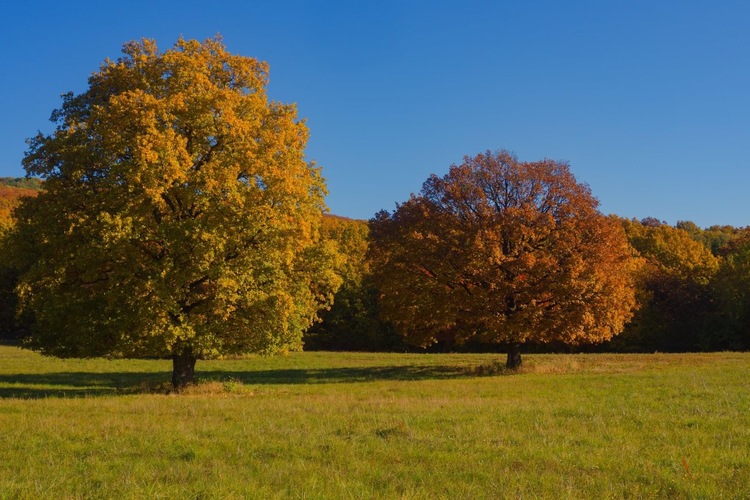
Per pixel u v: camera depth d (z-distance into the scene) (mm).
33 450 10992
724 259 74938
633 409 16203
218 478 8938
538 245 32031
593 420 14188
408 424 13727
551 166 32938
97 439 12008
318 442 11688
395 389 24109
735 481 8664
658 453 10586
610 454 10562
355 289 73500
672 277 69125
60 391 26031
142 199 19812
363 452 10789
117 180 20531
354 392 23188
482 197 32250
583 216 31625
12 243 22250
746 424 13484
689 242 83375
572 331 29703
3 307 63594
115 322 20703
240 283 21203
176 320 21594
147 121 20281
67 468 9602
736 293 61875
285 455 10648
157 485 8461
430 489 8438
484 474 9148
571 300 29719
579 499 7922
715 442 11539
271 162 22391
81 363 42562
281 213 22266
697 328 63688
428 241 31375
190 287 22422
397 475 9219
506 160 33531
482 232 30422
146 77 22734
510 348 33344
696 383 22312
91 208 20859
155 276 20391
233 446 11258
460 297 31203
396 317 34125
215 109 22203
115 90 23281
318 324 74750
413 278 33031
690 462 9812
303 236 22203
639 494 8117
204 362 43031
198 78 22203
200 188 21031
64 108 23812
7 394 24562
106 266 21766
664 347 66125
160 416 15281
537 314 29781
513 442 11711
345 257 25797
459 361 41219
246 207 21375
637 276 67812
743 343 61781
